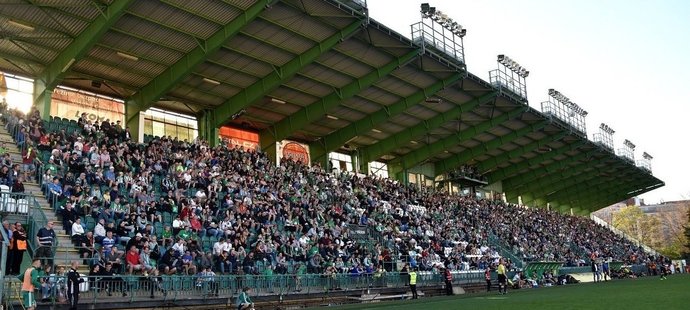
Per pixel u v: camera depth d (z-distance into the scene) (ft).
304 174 137.90
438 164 202.18
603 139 231.09
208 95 121.80
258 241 90.79
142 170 95.76
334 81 124.88
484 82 139.74
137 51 99.25
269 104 131.13
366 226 129.18
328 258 102.22
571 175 245.86
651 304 55.21
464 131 171.32
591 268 183.62
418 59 121.80
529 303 65.36
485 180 216.13
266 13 95.20
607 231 283.18
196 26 94.68
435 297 100.68
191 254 78.95
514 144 197.47
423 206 167.94
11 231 53.57
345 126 152.35
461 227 168.35
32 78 102.17
